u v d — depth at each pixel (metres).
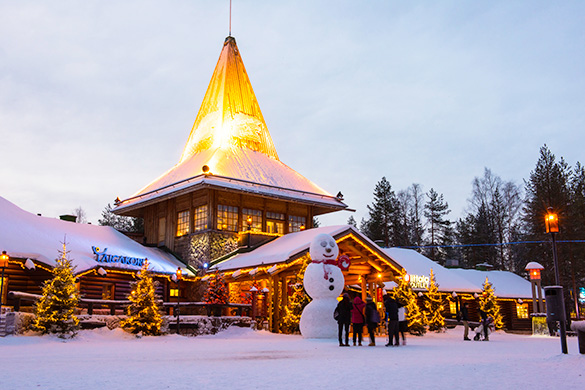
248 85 47.34
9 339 20.25
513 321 51.16
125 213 45.94
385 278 31.91
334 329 24.16
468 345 20.52
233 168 40.62
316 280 24.42
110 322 25.70
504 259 73.00
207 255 37.81
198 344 20.39
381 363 11.58
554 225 17.70
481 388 7.66
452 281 49.22
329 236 25.14
